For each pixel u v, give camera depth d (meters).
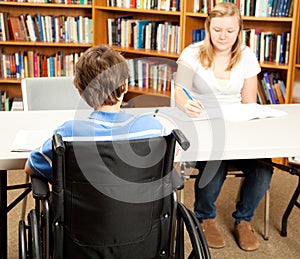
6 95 4.42
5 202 2.19
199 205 2.67
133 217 1.59
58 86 2.79
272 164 2.57
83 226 1.58
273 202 3.30
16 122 2.29
